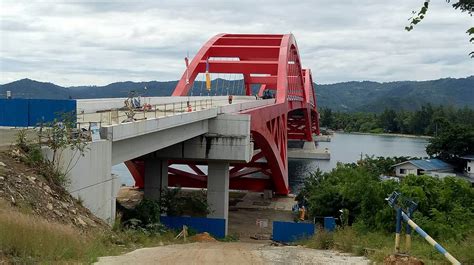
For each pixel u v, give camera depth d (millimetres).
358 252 16359
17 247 11227
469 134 86562
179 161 40500
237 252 16781
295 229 32781
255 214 50656
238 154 37125
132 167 52156
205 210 37000
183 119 29672
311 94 132750
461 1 10625
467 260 12695
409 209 12891
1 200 13578
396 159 85500
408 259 12062
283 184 61406
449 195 28516
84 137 19547
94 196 19906
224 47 71250
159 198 36375
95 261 12680
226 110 39938
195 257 14742
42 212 15133
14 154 16828
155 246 19953
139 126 23594
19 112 20844
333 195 40000
